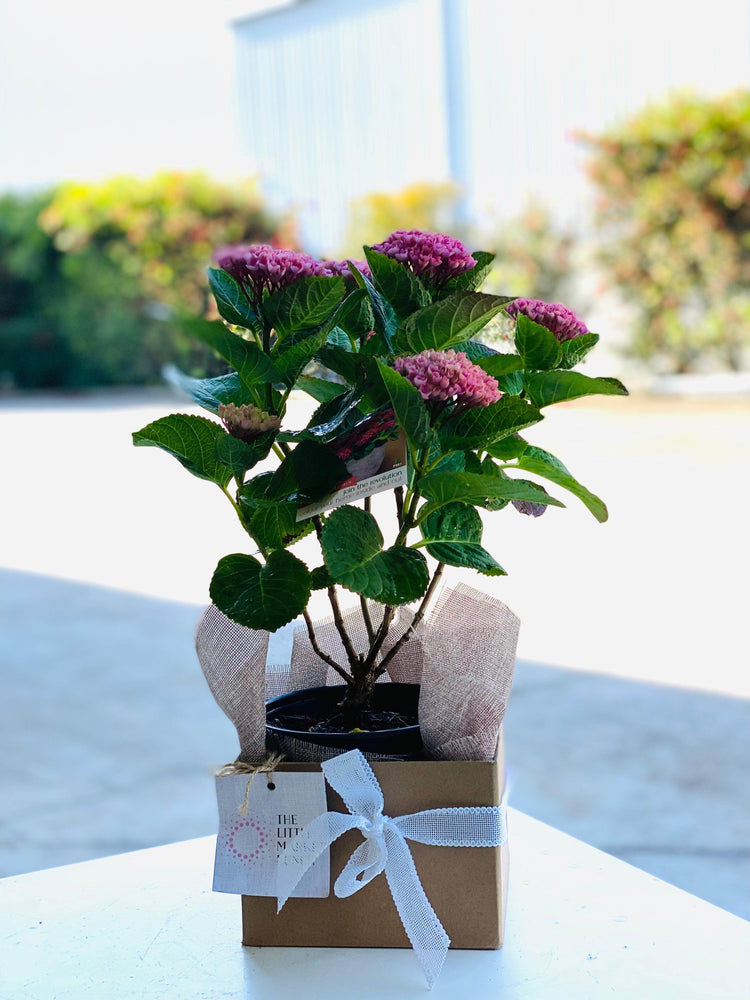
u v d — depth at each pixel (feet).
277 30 35.40
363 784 2.65
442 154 30.96
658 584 12.12
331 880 2.73
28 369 37.70
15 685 10.23
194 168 35.45
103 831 7.29
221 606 2.49
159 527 16.76
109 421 28.78
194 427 2.60
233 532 16.24
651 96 25.85
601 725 8.57
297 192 35.37
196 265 34.63
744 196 24.64
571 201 27.20
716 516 14.88
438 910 2.72
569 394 2.76
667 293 25.72
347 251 31.12
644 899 2.96
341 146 33.99
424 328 2.54
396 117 32.30
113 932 2.87
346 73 33.50
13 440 26.45
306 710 3.03
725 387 25.11
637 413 23.13
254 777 2.70
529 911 2.91
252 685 2.69
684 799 7.36
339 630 2.92
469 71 30.12
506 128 29.32
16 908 3.00
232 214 34.60
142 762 8.41
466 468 2.73
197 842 3.38
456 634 2.74
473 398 2.43
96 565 14.60
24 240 36.88
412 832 2.67
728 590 11.78
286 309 2.64
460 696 2.68
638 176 25.54
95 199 35.22
